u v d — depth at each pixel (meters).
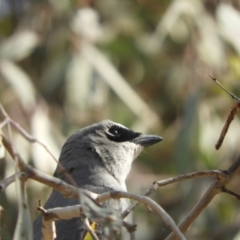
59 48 12.13
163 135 12.24
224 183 5.84
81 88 11.48
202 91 11.24
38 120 10.95
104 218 4.47
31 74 12.45
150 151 12.33
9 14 13.15
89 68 11.67
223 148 11.12
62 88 12.02
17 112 11.05
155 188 5.70
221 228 11.27
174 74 12.67
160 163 12.30
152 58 12.69
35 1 12.59
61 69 11.70
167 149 12.34
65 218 4.96
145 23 12.90
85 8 12.45
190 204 11.01
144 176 12.09
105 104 11.84
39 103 11.39
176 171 11.23
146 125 11.70
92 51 11.87
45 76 11.87
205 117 11.06
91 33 12.14
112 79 11.65
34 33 12.23
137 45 12.35
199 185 11.03
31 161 10.45
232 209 11.54
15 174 4.47
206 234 11.24
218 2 11.76
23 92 11.11
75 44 12.00
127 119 11.85
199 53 11.62
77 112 11.72
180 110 12.31
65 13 12.35
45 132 10.79
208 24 11.75
